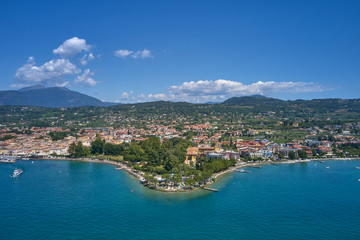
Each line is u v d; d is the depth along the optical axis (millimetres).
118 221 184500
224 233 169125
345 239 163250
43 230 171375
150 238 162375
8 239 160750
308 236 166625
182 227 176500
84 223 181000
